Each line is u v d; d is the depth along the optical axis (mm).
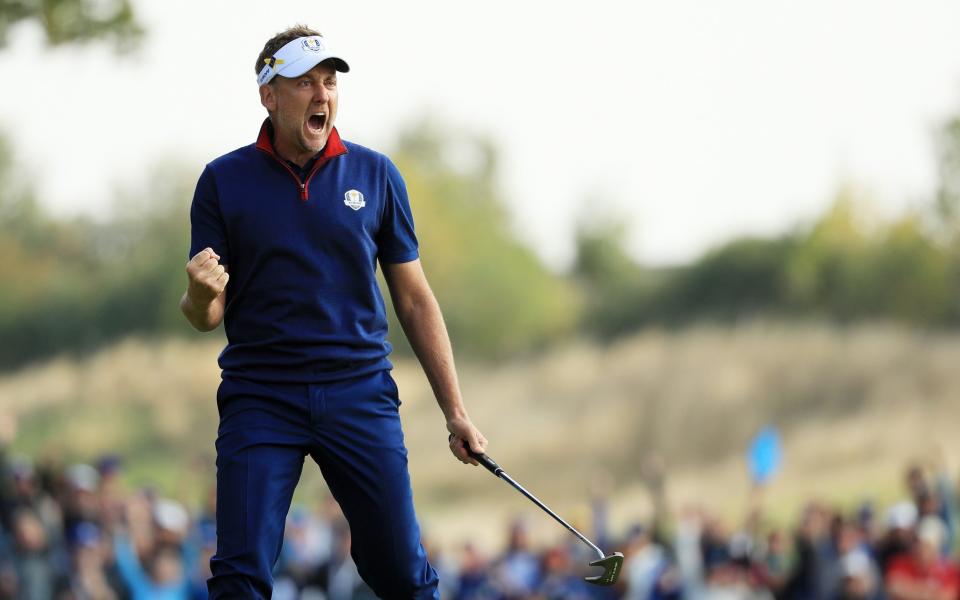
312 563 28422
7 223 117438
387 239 9250
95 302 101562
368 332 8938
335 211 8805
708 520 29938
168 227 109062
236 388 8812
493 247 109125
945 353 71688
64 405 84625
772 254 92500
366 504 8906
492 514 66125
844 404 69688
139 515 26906
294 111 8656
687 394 74188
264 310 8766
